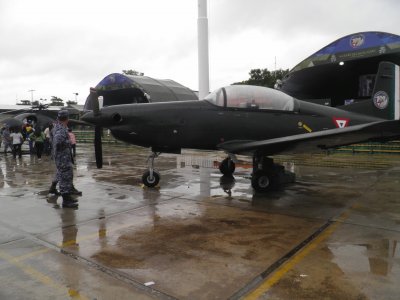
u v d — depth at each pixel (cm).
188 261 321
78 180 768
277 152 646
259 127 655
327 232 406
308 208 520
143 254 338
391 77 735
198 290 264
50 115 1858
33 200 573
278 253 340
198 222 448
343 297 252
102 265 311
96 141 655
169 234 399
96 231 410
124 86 2030
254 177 634
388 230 413
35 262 318
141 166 1009
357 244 364
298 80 1681
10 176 835
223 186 692
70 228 422
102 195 610
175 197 594
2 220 456
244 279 283
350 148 1378
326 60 1401
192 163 1068
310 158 1183
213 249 352
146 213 491
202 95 1429
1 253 341
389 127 476
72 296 255
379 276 286
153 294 258
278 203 552
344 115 710
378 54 1268
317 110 693
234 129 646
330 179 776
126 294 258
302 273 293
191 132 639
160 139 642
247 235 396
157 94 2066
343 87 1798
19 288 268
